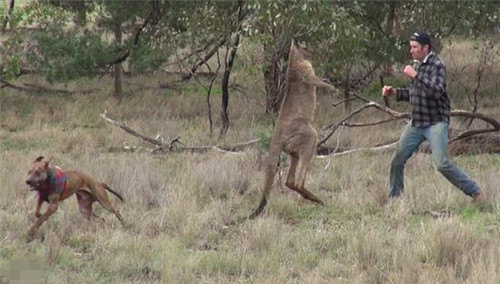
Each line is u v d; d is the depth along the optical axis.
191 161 16.45
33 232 10.57
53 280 8.74
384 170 15.33
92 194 11.21
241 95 27.22
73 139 19.83
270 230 10.41
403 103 25.69
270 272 9.12
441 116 12.02
